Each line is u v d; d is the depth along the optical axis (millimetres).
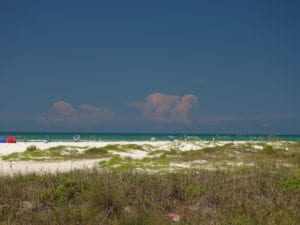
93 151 41594
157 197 15828
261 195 16750
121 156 38250
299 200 16062
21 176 19156
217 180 18891
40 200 15305
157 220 13047
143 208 14289
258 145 50906
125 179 18312
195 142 57281
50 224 13008
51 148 43156
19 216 13648
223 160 33344
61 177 18469
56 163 32312
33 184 17656
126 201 15031
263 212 14258
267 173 20984
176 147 50125
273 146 49000
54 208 14336
